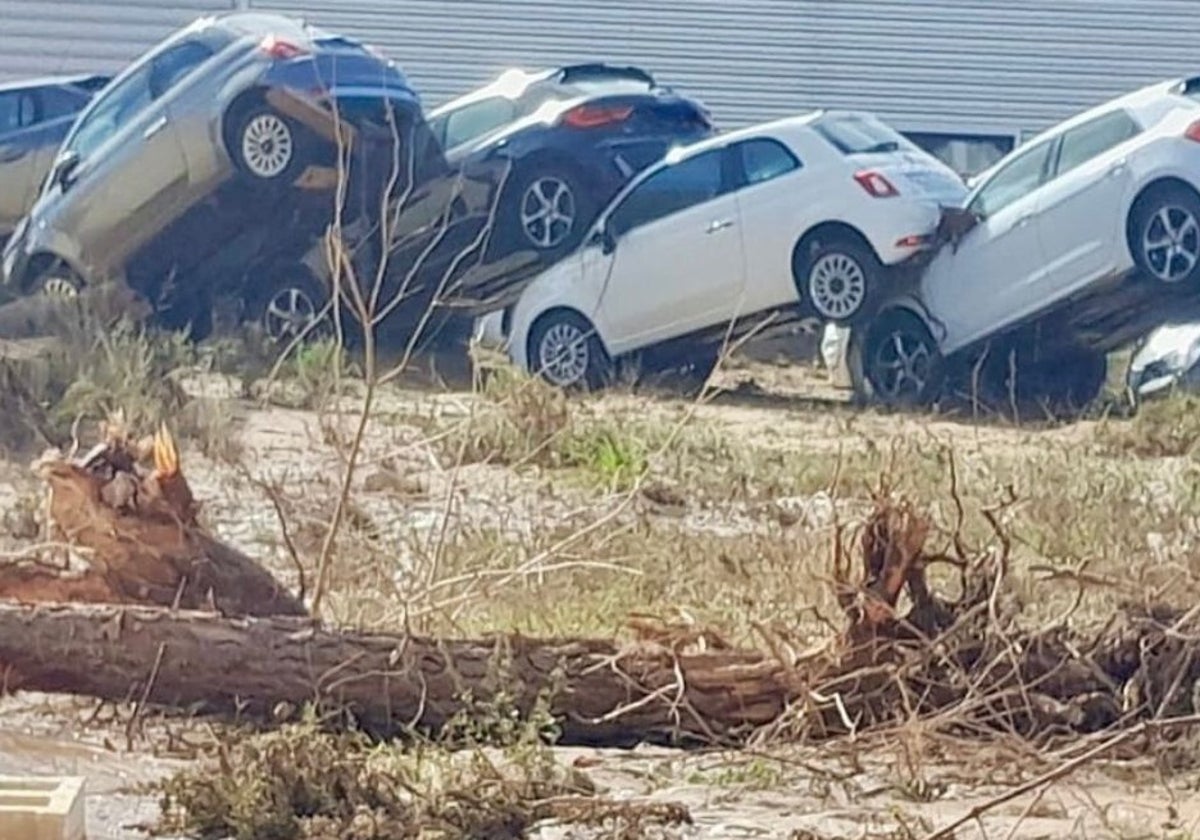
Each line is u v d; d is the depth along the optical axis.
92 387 12.05
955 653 6.98
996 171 17.52
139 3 27.31
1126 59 28.88
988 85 28.83
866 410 16.95
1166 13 28.89
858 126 18.08
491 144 18.45
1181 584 7.60
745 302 17.86
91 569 7.32
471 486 11.13
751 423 15.90
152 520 7.37
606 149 18.61
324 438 10.77
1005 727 6.88
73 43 27.28
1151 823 6.23
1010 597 7.32
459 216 18.08
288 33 18.30
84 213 18.56
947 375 17.53
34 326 15.44
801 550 8.66
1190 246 16.75
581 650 6.95
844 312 17.59
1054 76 28.81
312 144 17.94
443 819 5.95
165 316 18.39
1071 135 17.23
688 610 7.87
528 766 6.22
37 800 5.59
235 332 17.14
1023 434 15.54
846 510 10.14
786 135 17.80
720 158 17.95
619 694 6.91
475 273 18.31
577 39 28.36
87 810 6.07
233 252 18.28
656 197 18.09
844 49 28.73
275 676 6.87
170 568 7.37
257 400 14.16
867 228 17.44
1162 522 10.13
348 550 8.36
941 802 6.39
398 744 6.68
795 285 17.73
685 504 11.52
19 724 6.84
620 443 12.60
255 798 5.93
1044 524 9.89
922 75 28.77
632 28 28.48
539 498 10.97
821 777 6.48
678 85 28.50
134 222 18.45
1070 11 28.77
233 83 18.08
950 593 8.07
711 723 6.93
